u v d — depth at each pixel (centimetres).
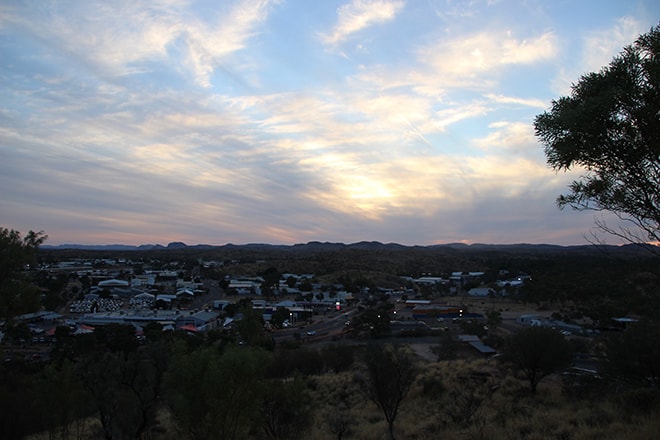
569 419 1200
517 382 2122
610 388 1694
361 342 5797
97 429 1573
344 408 1916
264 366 958
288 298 11288
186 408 888
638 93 629
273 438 1239
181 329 7000
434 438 1203
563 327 5694
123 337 5319
